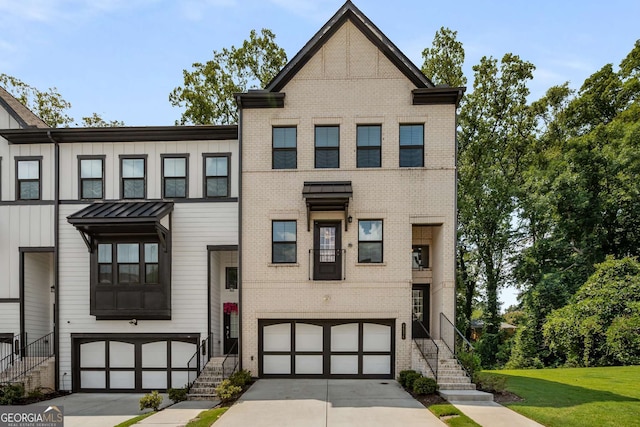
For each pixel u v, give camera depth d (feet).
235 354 61.57
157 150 61.16
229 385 47.83
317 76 57.62
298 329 55.93
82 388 58.34
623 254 91.66
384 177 56.24
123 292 57.47
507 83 98.32
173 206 59.82
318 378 55.11
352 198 56.08
